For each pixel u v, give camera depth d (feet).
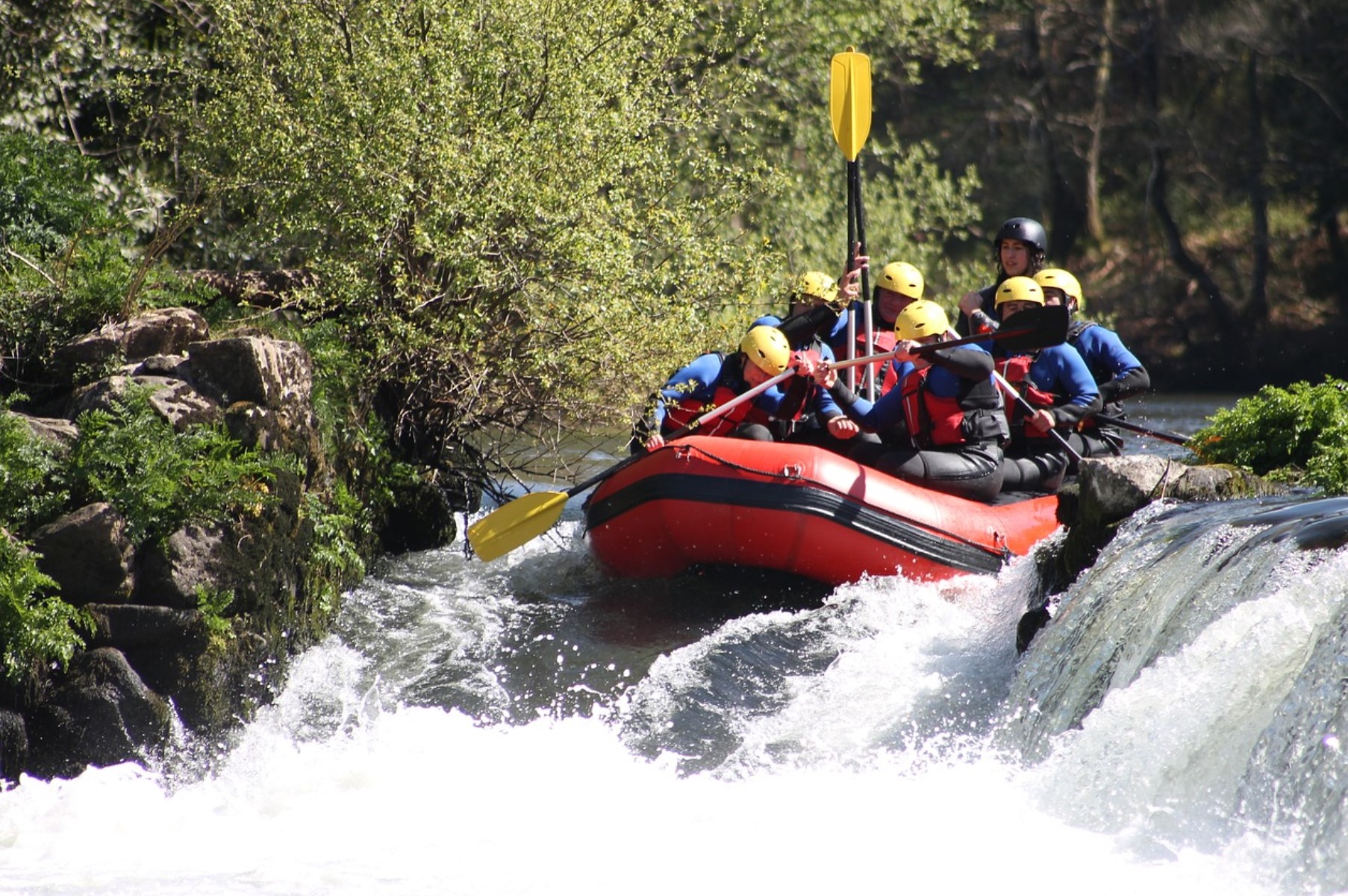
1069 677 67.87
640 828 61.52
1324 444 76.07
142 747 66.49
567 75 101.24
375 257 95.76
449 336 97.71
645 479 90.43
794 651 80.38
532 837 60.13
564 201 97.40
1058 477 102.01
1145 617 65.05
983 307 113.91
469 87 101.24
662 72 131.64
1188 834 54.95
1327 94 402.31
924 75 398.21
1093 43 430.20
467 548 104.37
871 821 60.80
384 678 79.15
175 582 68.18
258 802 65.10
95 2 124.36
